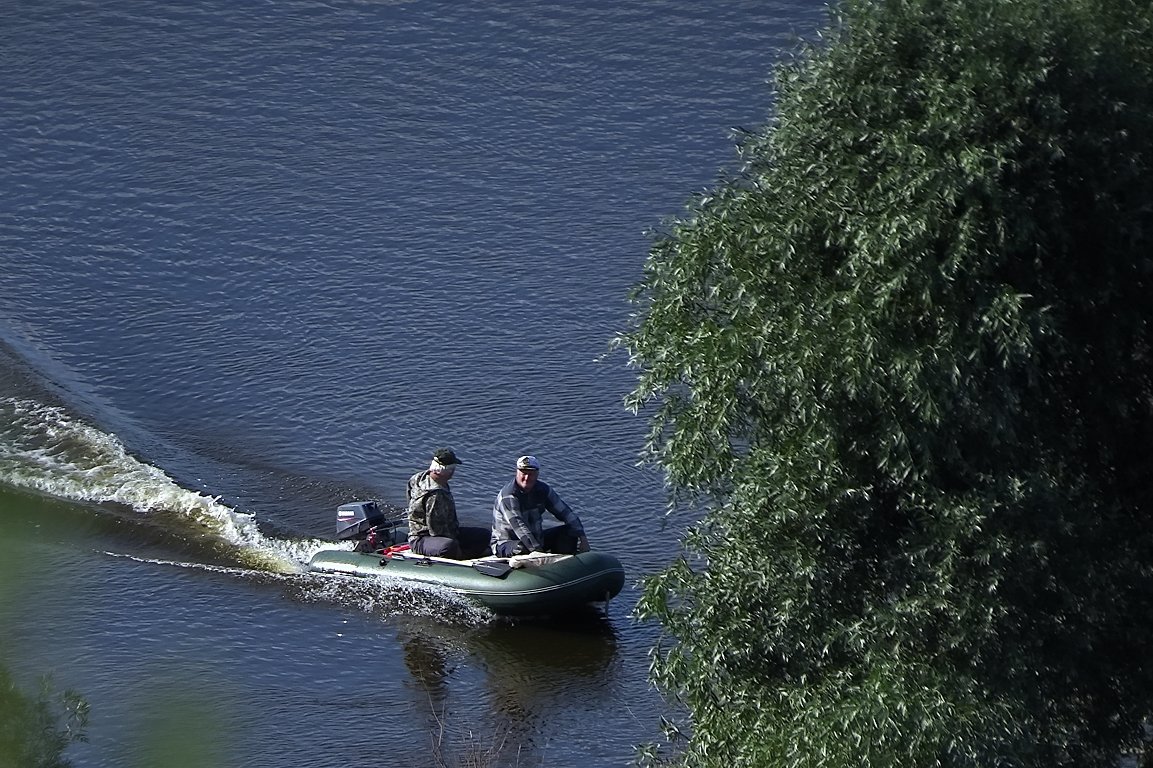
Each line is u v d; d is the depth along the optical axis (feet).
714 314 148.05
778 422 144.87
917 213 132.98
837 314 137.28
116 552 231.71
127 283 324.19
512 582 216.54
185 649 206.69
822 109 142.41
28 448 263.08
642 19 410.52
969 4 137.39
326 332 303.27
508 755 188.34
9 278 326.65
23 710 128.88
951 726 134.10
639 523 243.60
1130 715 151.02
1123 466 149.38
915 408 133.90
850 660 145.89
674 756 185.37
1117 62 138.00
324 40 416.05
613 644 213.66
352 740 189.37
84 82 402.72
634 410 151.74
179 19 431.02
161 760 135.03
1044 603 143.33
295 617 218.18
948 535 136.87
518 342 296.51
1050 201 136.26
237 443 269.23
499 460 261.03
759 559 144.25
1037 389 140.36
